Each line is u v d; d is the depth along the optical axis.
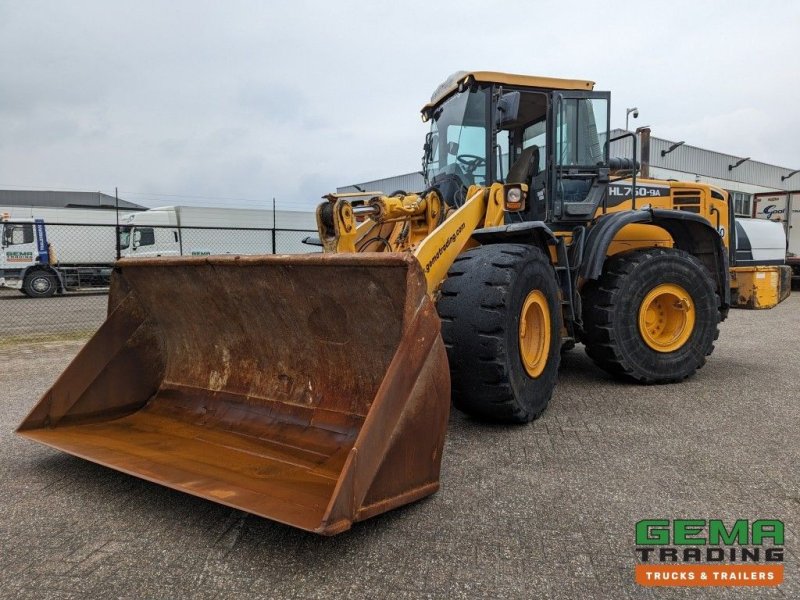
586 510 2.55
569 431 3.62
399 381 2.38
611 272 4.73
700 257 5.45
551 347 3.95
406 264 2.42
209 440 3.08
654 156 23.62
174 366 3.70
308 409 3.04
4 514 2.57
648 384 4.88
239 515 2.55
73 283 17.55
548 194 4.70
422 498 2.59
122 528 2.44
